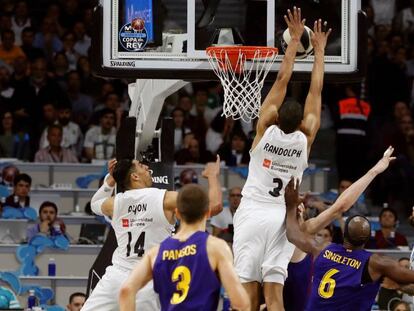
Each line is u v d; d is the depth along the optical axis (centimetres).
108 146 2209
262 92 1436
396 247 1961
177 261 913
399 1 2625
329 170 2223
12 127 2259
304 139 1126
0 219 1908
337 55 1255
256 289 1130
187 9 1246
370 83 2388
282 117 1124
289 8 1261
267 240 1123
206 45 1245
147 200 1163
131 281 916
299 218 1149
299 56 1216
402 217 2239
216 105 2300
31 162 2188
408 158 2306
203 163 2194
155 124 1348
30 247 1861
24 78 2305
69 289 1809
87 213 2000
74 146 2248
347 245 1077
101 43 1229
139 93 1380
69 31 2472
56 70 2389
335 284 1072
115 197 1179
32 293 1688
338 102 2353
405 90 2408
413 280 1049
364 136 2230
